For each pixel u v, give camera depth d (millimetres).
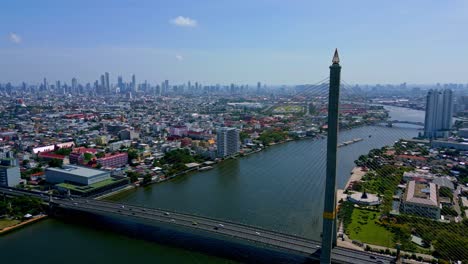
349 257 188875
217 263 199250
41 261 199625
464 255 199000
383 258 188250
